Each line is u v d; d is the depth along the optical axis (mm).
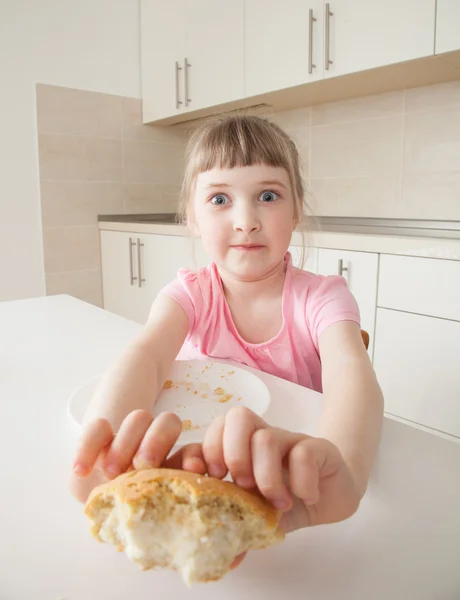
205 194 679
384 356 1639
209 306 783
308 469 271
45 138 2615
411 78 1911
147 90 2875
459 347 1437
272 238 675
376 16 1742
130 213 2979
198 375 620
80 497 351
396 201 2164
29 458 438
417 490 386
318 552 318
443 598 279
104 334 856
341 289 751
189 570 256
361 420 417
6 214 2564
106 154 2840
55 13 2590
